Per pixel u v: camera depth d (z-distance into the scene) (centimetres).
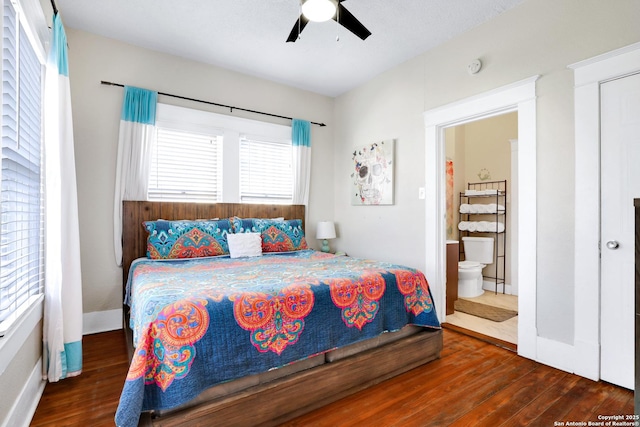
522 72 258
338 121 472
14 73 163
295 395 174
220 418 151
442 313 329
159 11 274
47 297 209
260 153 413
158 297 165
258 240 337
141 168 327
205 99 370
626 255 204
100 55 312
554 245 237
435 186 329
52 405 184
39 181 209
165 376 141
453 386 207
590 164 219
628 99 204
